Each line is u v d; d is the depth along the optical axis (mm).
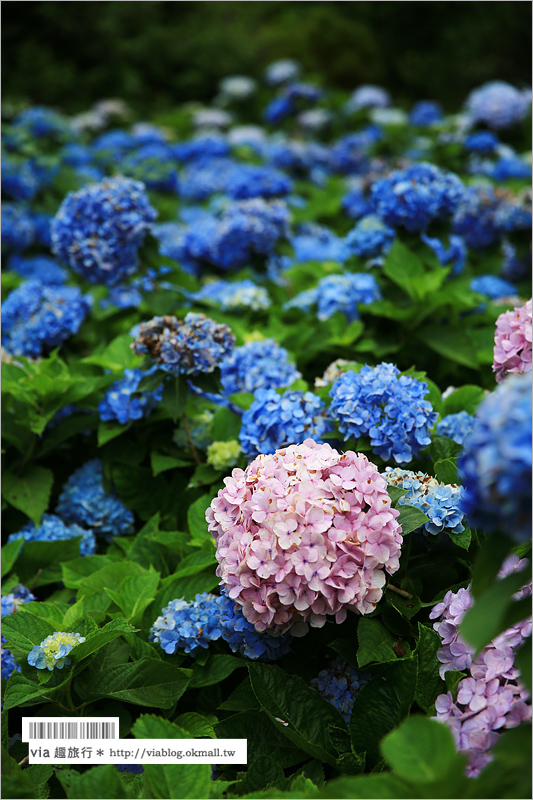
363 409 2145
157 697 1870
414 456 2242
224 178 5977
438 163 5867
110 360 3039
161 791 1485
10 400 2980
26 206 5059
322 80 9828
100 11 10656
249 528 1791
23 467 2930
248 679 1977
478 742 1544
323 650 2139
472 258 4613
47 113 6250
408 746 1308
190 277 3436
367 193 4668
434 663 1790
